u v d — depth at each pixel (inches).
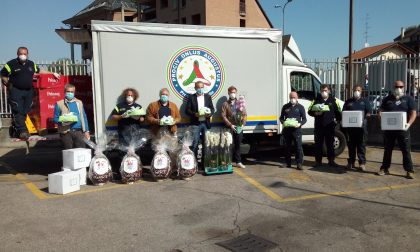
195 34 321.1
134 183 290.4
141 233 195.2
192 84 323.3
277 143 371.2
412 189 272.7
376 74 514.6
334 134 359.9
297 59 393.4
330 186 281.6
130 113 289.0
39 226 204.7
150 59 309.7
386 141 310.8
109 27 298.4
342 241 183.6
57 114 295.7
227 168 319.9
